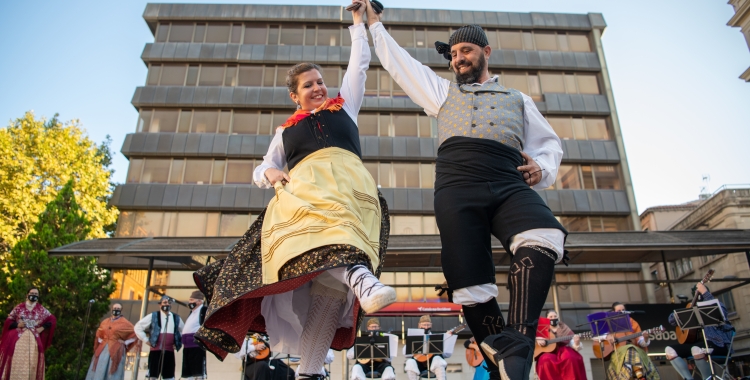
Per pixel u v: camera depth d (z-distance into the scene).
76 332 13.23
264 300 2.20
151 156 22.98
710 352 6.33
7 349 7.43
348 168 2.17
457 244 1.97
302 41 26.02
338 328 2.39
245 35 25.94
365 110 24.11
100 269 15.13
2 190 18.41
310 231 1.87
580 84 25.62
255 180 2.34
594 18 26.72
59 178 19.22
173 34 25.73
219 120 23.98
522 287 1.74
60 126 20.53
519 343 1.62
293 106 24.20
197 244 10.20
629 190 22.98
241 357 7.21
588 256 10.62
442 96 2.35
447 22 26.48
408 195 22.44
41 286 13.51
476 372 7.44
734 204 21.42
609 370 6.72
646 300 20.31
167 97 24.03
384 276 19.86
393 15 26.38
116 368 8.12
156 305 19.61
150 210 21.94
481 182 2.00
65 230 14.86
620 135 24.19
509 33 26.59
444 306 16.53
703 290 6.92
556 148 2.24
